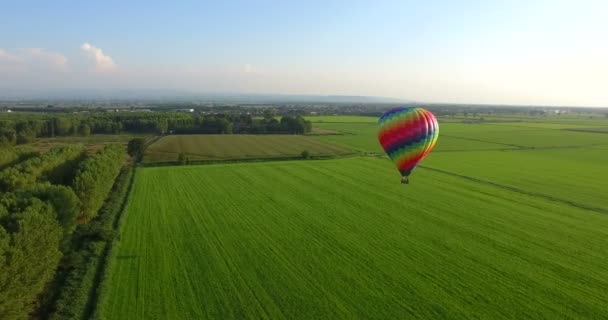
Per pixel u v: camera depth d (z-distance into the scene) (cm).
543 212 4550
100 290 2492
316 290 2600
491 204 4875
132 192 5272
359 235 3684
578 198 5262
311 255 3189
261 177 6438
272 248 3331
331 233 3731
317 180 6244
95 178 4169
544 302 2491
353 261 3083
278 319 2253
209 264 2984
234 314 2298
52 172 4678
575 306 2448
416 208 4650
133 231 3706
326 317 2281
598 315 2347
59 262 2900
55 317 2205
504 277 2839
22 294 2220
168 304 2395
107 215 4128
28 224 2425
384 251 3300
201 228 3822
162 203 4734
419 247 3400
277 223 4009
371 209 4569
